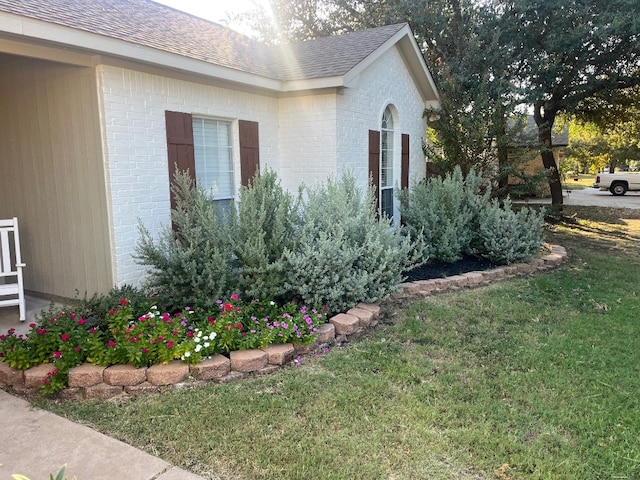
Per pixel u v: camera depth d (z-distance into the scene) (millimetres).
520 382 3387
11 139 5512
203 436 2693
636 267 7324
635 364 3699
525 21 10703
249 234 4383
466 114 10062
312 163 7375
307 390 3244
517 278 6527
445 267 6738
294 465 2432
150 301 4180
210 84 6039
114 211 4922
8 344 3404
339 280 4652
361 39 8617
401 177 9617
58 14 4363
